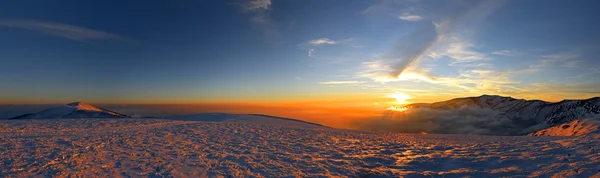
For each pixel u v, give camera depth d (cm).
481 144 1736
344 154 1474
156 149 1379
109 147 1369
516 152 1388
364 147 1700
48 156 1129
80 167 1001
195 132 2077
